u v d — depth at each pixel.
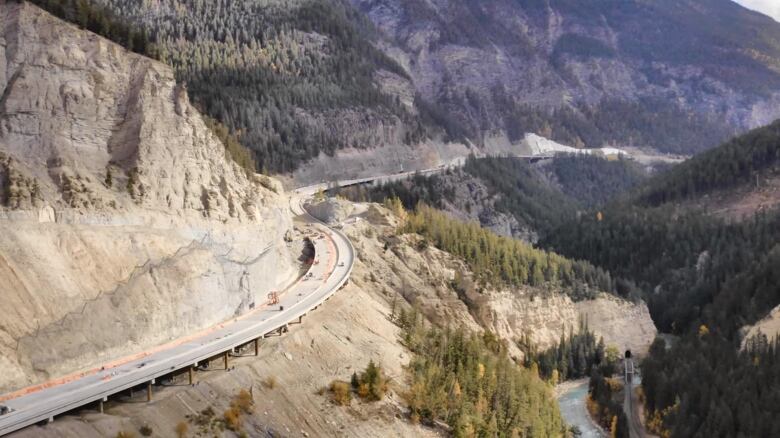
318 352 99.25
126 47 97.56
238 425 77.69
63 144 85.31
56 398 66.81
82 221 81.88
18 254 74.31
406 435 94.25
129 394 75.06
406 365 109.81
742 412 125.06
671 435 130.88
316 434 85.19
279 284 119.00
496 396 114.12
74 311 76.19
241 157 129.75
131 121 92.00
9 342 70.00
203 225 96.25
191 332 89.75
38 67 85.50
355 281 136.00
